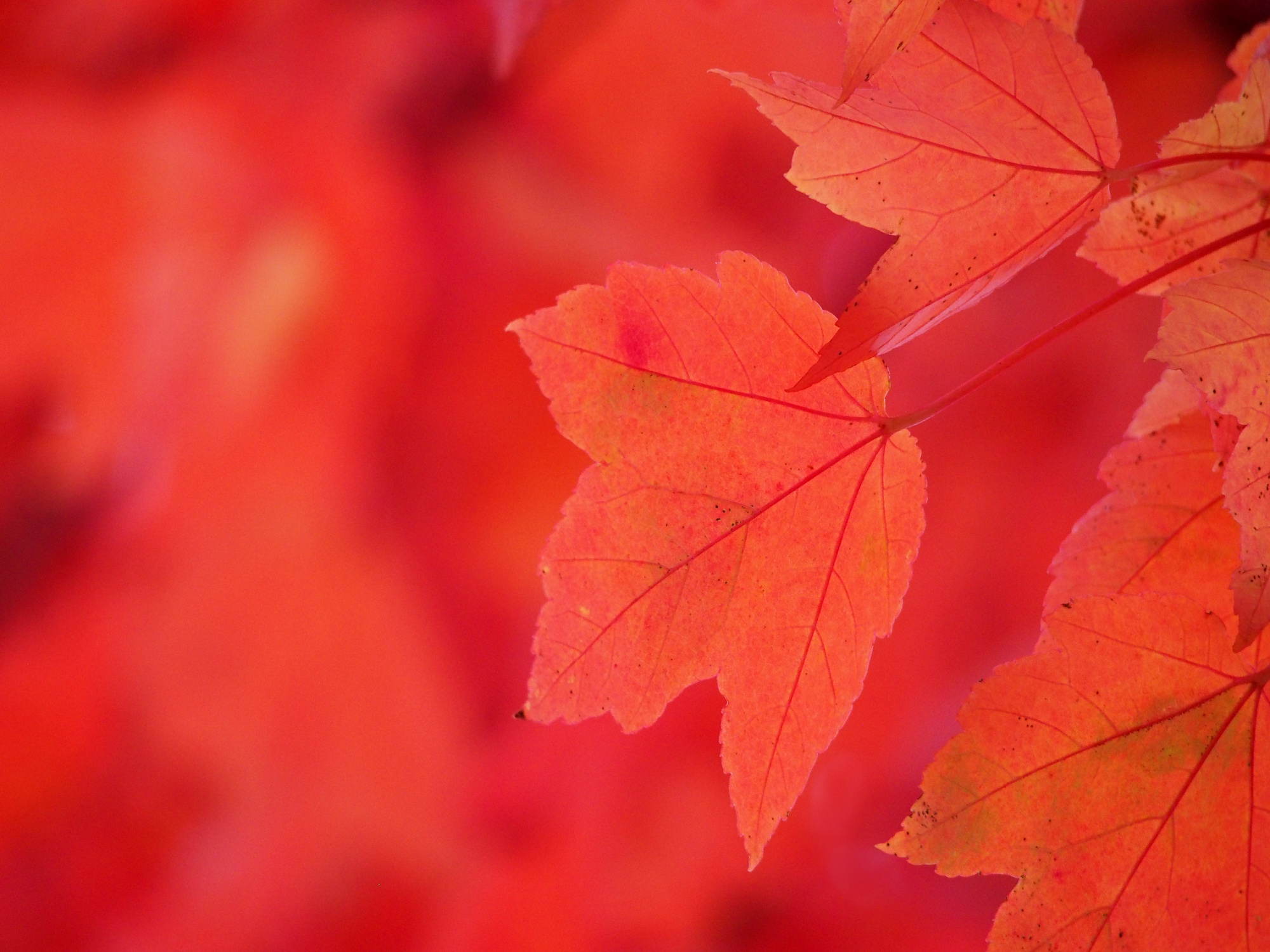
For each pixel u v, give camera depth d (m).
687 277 0.58
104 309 1.41
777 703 0.59
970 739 0.58
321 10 1.40
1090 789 0.58
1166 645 0.58
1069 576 0.61
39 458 1.43
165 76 1.39
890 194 0.58
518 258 1.51
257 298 1.46
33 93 1.36
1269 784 0.58
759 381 0.59
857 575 0.59
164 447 1.47
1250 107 0.59
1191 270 0.60
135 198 1.40
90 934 1.50
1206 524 0.61
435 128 1.46
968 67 0.59
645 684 0.58
